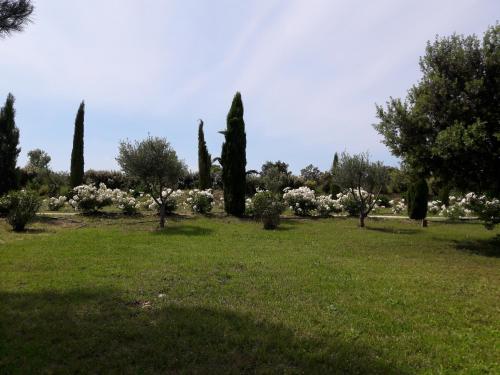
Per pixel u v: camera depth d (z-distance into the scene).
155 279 6.99
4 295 5.94
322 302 5.98
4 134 17.23
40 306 5.46
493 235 14.38
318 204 20.41
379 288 6.88
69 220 15.66
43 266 7.81
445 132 10.95
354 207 20.80
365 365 3.98
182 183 32.16
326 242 11.95
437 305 6.03
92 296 5.93
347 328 4.97
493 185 12.19
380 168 16.89
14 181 17.45
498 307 6.04
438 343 4.61
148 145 14.45
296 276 7.49
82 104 25.11
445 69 12.31
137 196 24.12
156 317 5.12
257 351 4.20
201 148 27.92
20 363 3.84
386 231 15.29
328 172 36.56
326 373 3.79
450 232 15.30
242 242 11.45
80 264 8.04
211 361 3.97
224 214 19.08
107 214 17.62
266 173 34.62
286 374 3.75
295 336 4.63
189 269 7.80
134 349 4.18
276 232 13.91
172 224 15.40
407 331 4.97
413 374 3.85
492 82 11.70
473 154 11.18
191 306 5.59
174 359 3.97
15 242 10.57
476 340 4.74
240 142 19.12
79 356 4.03
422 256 10.20
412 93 13.00
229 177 19.02
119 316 5.12
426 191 19.94
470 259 9.92
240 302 5.86
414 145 12.41
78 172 24.72
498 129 11.20
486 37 11.91
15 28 6.10
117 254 9.15
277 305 5.77
